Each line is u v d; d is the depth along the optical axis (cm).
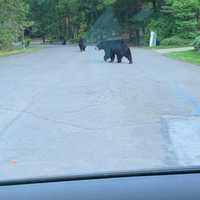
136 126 1087
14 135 992
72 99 1558
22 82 2144
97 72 2639
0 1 5875
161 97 1588
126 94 1669
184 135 971
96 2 7819
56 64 3394
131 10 7294
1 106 1412
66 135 991
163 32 6981
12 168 722
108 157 796
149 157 795
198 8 6462
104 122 1141
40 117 1220
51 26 9331
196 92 1712
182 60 3656
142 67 2995
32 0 9219
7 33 5984
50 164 748
